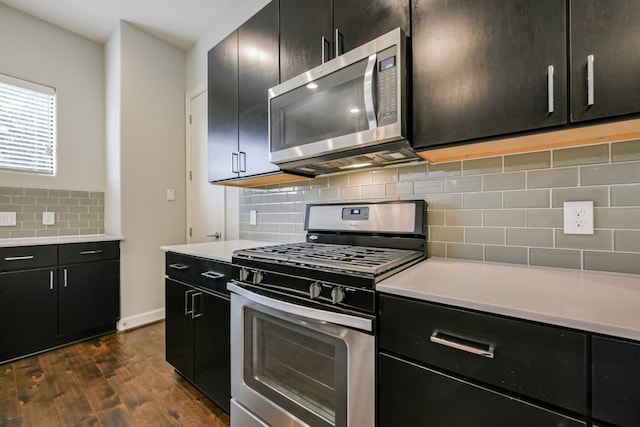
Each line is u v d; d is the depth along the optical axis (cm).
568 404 59
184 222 309
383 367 85
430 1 104
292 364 113
